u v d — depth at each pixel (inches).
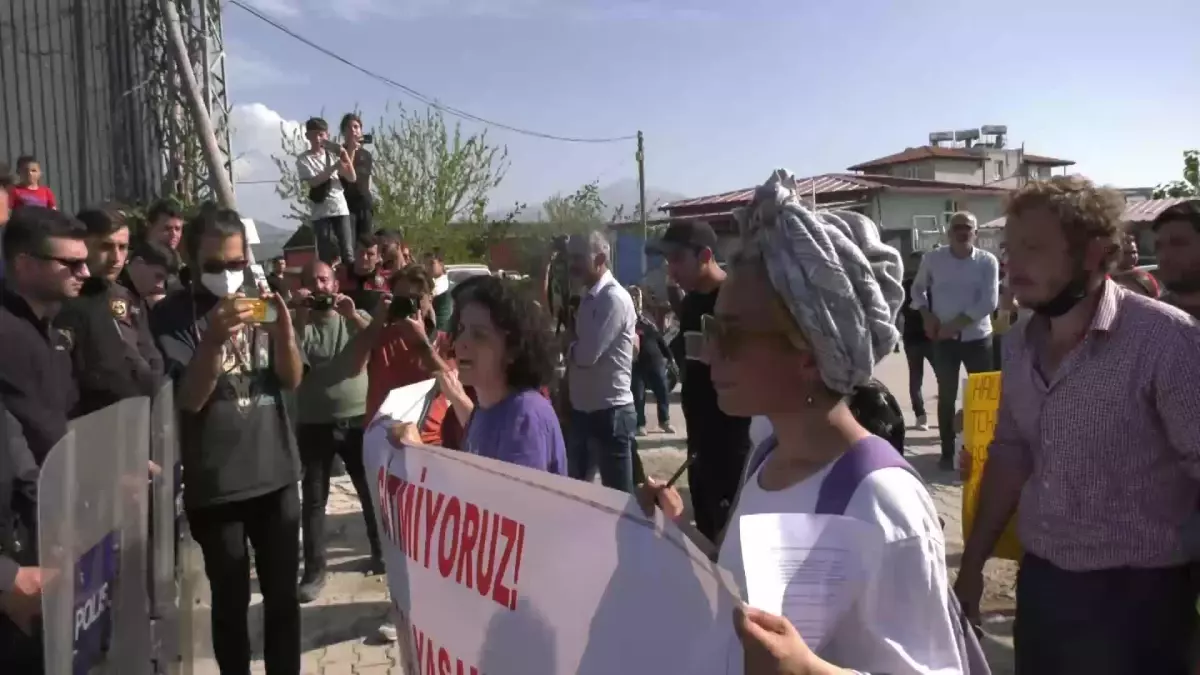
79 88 488.7
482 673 77.6
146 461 97.9
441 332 233.1
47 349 115.0
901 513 53.6
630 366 206.5
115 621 88.9
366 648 183.9
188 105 531.8
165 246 194.5
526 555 71.9
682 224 162.4
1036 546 97.6
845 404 60.9
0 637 89.2
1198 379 87.0
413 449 89.5
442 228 1219.2
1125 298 93.6
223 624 142.3
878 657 52.1
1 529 93.8
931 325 309.0
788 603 51.4
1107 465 91.4
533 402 110.2
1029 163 1951.3
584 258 201.2
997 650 175.2
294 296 212.1
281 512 145.4
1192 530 90.7
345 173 396.8
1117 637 91.9
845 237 59.0
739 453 154.7
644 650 60.2
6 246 116.2
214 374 132.3
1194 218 136.1
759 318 58.9
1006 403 103.9
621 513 63.1
